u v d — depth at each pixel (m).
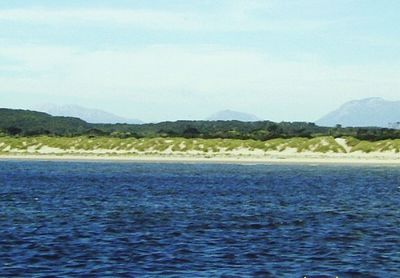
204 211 89.50
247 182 149.38
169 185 141.38
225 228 71.62
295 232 68.75
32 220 79.12
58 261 51.97
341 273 47.62
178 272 47.72
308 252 56.25
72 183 147.50
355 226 73.81
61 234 66.88
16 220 79.12
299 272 47.84
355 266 50.19
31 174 180.75
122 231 69.12
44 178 164.25
